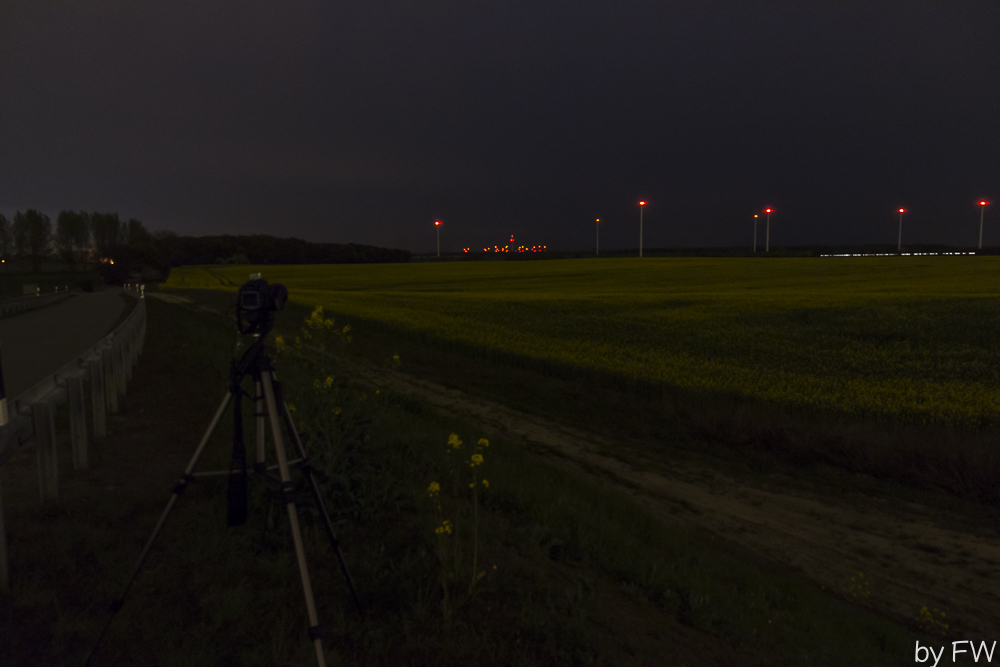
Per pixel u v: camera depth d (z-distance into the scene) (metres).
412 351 17.92
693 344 18.91
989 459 8.35
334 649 2.80
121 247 94.69
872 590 5.84
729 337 20.38
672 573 4.66
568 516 5.53
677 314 26.98
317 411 4.54
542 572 3.91
